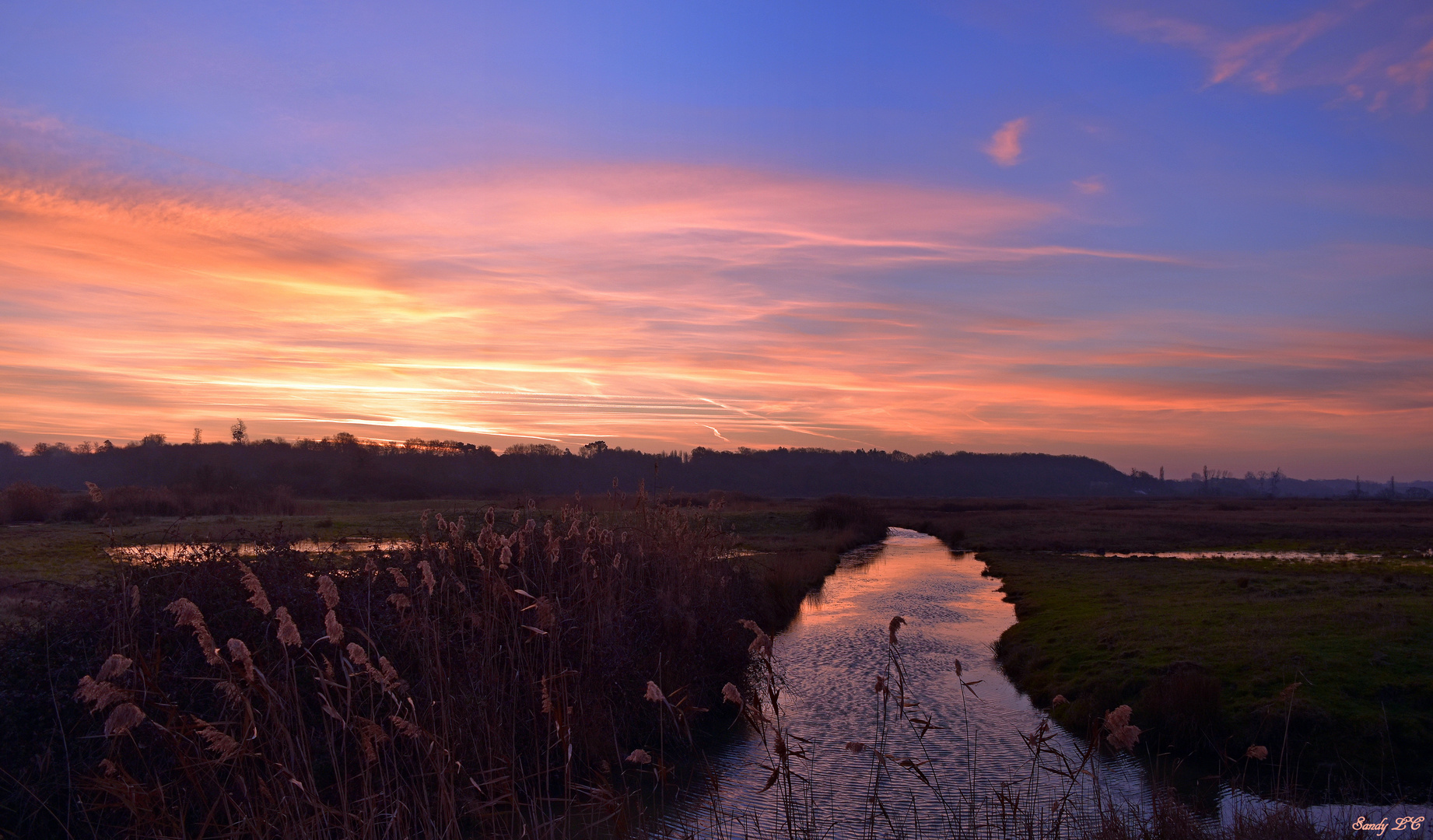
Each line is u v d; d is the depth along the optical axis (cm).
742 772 1126
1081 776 1147
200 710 775
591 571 1167
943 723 1417
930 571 3809
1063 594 2728
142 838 541
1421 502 13875
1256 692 1388
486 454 10681
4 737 748
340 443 10338
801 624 2355
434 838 613
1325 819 827
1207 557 4291
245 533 1088
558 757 917
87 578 1138
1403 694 1323
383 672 534
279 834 540
